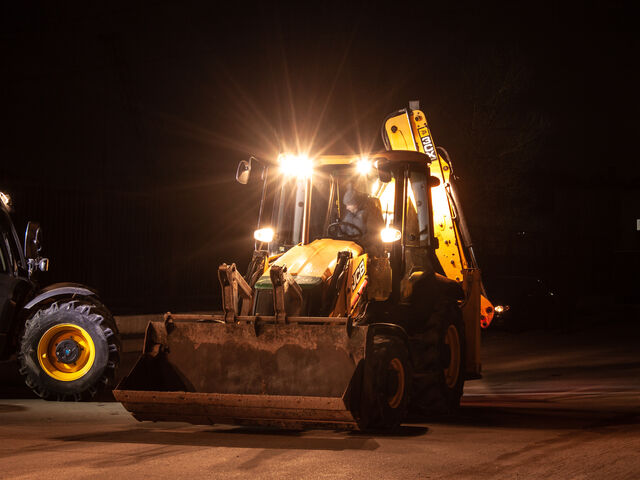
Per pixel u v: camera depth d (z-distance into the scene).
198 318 8.45
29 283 11.38
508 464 6.71
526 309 22.84
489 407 10.89
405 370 8.42
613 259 38.97
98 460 6.76
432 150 12.20
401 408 8.34
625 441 7.86
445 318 10.12
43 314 10.89
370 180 9.98
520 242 33.22
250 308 8.54
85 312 10.90
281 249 9.75
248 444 7.59
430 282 10.07
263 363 7.99
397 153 9.84
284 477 6.16
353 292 8.77
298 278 8.52
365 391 7.65
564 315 24.38
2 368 15.28
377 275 9.02
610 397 11.87
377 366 7.92
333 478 6.15
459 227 12.14
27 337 10.84
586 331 23.48
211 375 8.12
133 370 8.12
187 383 8.19
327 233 9.72
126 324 19.42
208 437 7.98
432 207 10.94
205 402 7.75
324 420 7.57
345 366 7.75
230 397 7.65
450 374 10.43
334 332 7.79
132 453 7.08
